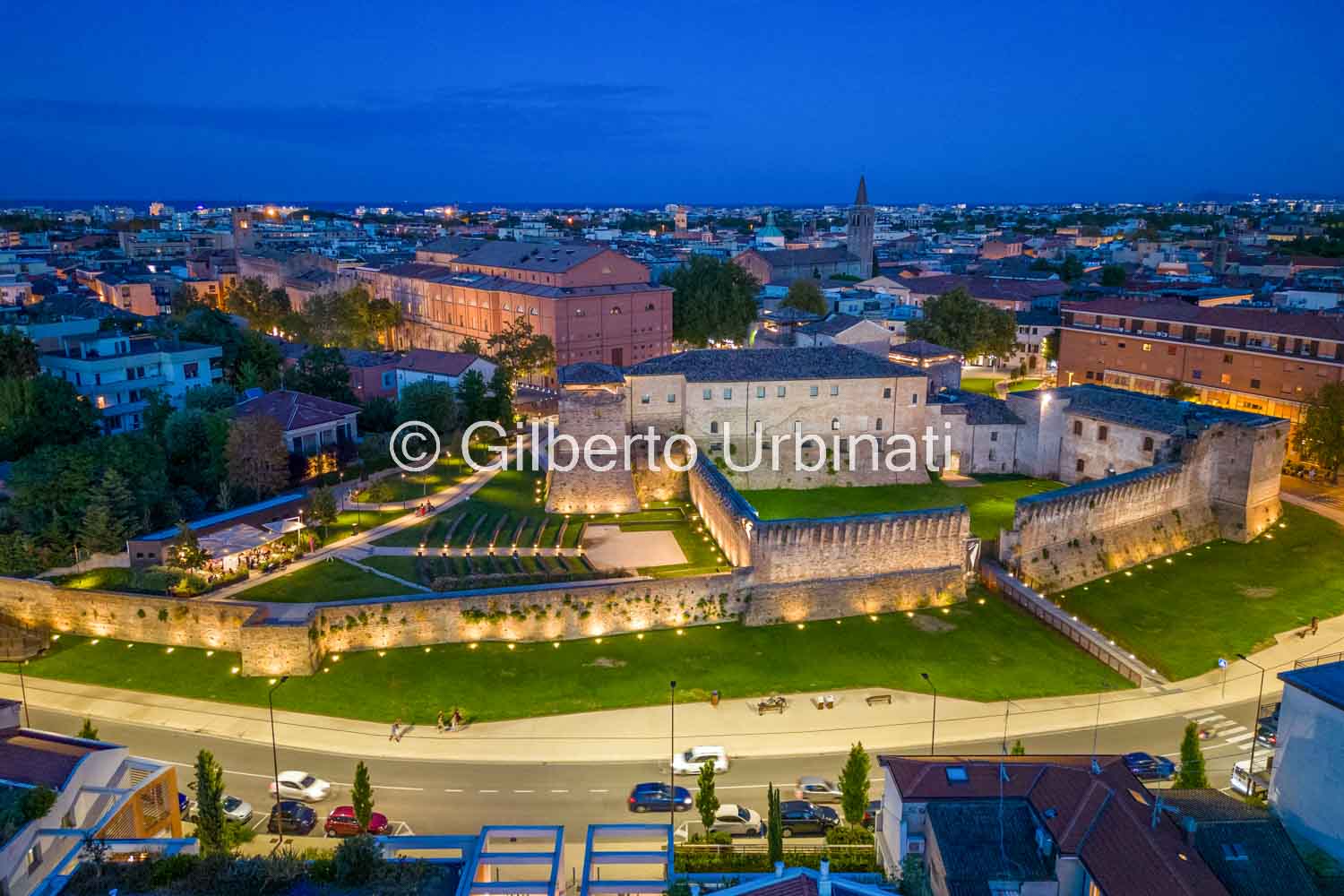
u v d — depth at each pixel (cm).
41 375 12088
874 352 17000
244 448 10712
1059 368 17750
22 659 8256
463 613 8525
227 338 15825
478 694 7762
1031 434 13162
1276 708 6762
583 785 6575
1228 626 9200
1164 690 7962
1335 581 10250
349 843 5034
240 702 7612
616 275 19338
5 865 4641
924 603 9538
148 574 8888
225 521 10094
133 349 14175
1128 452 12038
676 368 12375
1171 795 5259
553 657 8388
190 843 5244
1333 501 12519
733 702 7706
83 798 5341
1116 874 4319
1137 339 16250
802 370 12644
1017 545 9856
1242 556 11000
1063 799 4912
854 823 5919
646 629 8931
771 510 11606
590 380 11581
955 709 7612
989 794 5094
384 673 8038
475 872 5109
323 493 10044
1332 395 12750
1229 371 14975
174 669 8094
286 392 12794
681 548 10300
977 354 18888
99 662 8219
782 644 8706
